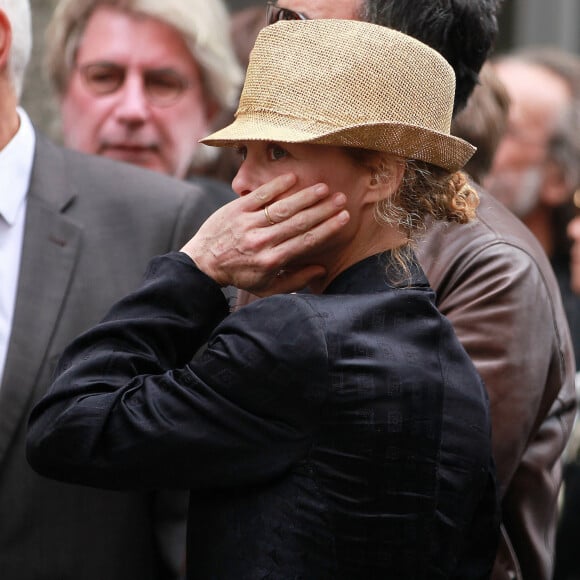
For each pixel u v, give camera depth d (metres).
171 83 12.13
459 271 7.93
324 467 6.12
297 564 6.07
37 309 8.63
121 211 9.09
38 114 15.27
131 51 11.95
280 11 7.76
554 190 14.67
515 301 7.82
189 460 6.22
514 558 7.99
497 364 7.70
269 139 6.25
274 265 6.48
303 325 6.14
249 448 6.17
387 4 7.59
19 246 8.80
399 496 6.19
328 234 6.41
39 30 15.15
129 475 6.34
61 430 6.44
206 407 6.20
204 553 6.33
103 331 6.59
